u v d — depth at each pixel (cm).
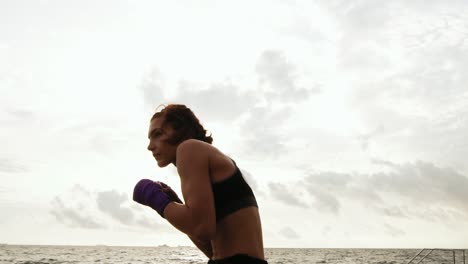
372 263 7606
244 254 157
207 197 151
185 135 171
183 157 158
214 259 167
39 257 9194
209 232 148
